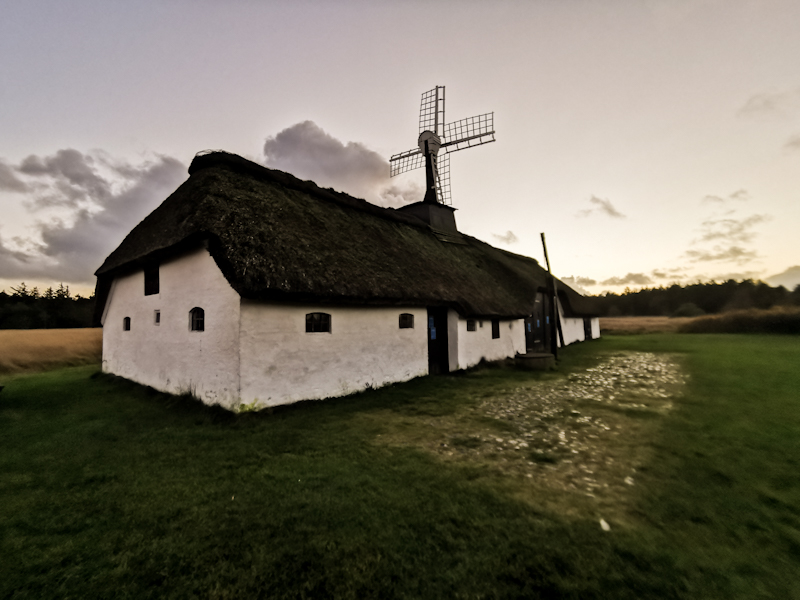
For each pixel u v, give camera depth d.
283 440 5.27
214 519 3.21
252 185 8.85
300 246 7.67
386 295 8.35
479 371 11.52
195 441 5.25
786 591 2.30
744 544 2.80
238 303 6.34
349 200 12.01
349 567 2.58
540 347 17.66
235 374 6.30
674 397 7.64
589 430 5.67
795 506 3.35
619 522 3.12
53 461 4.57
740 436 5.17
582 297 25.19
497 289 14.66
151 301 9.14
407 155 21.19
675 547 2.78
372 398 7.83
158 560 2.70
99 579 2.52
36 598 2.35
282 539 2.91
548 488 3.77
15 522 3.21
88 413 6.92
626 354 15.73
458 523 3.11
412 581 2.44
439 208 17.98
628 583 2.39
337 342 7.89
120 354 10.73
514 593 2.32
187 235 6.82
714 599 2.25
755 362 11.82
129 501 3.56
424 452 4.81
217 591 2.39
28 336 15.51
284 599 2.31
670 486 3.77
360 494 3.63
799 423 5.71
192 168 9.39
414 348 10.01
